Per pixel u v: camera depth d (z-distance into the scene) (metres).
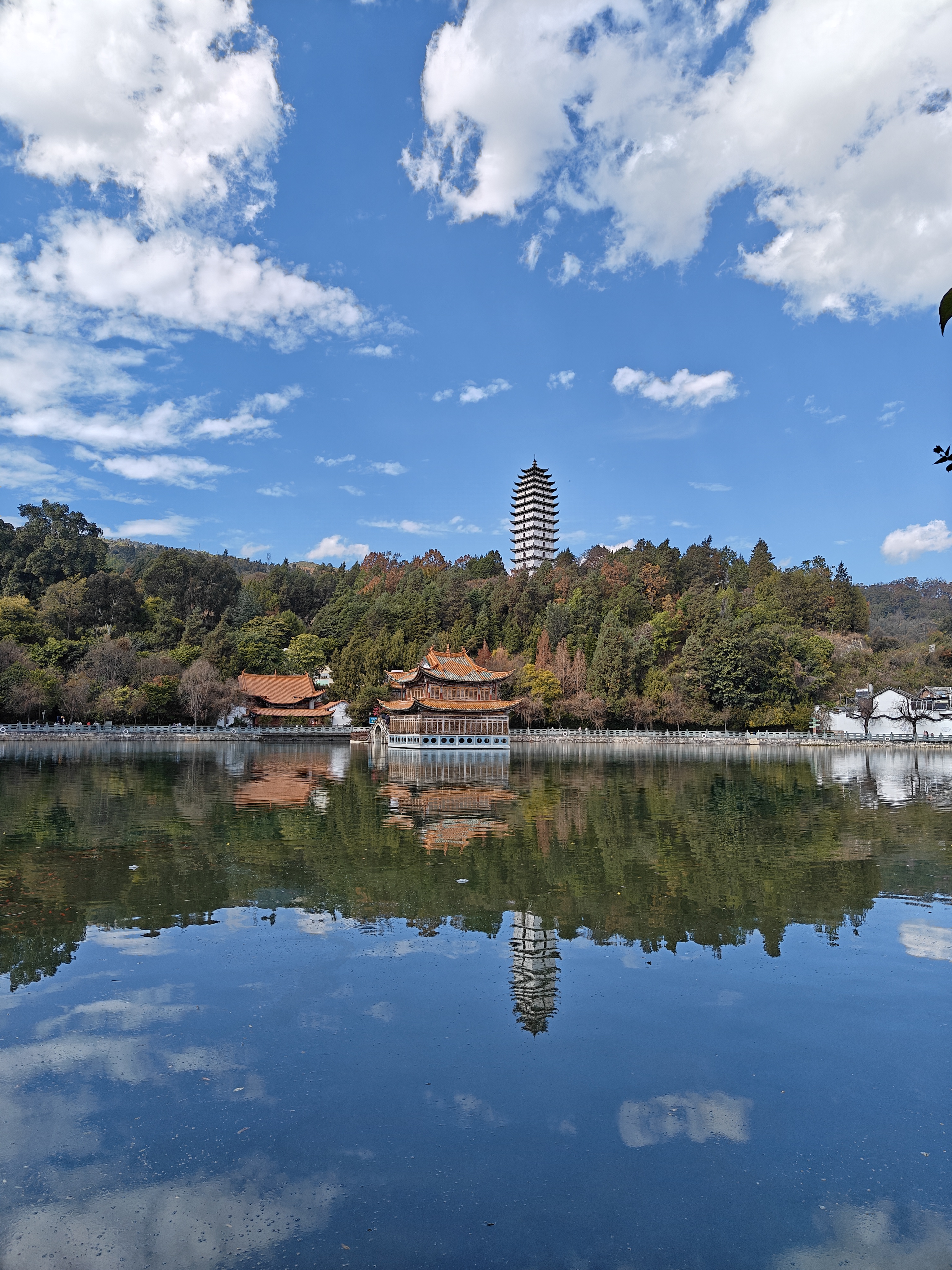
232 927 19.88
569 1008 15.09
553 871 26.42
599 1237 8.88
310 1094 11.91
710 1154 10.49
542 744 126.44
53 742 97.50
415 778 63.72
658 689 137.50
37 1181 9.83
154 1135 10.81
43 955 17.78
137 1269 8.31
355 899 22.58
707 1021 14.60
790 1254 8.62
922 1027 14.40
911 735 124.75
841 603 188.62
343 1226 9.05
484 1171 10.09
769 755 104.00
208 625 168.75
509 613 181.00
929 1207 9.49
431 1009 15.00
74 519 185.00
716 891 23.84
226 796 47.00
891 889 24.12
